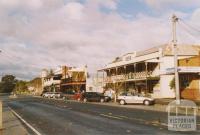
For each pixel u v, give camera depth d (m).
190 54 52.59
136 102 43.34
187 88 45.06
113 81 60.78
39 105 42.88
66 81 96.56
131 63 57.22
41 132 16.23
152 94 53.25
